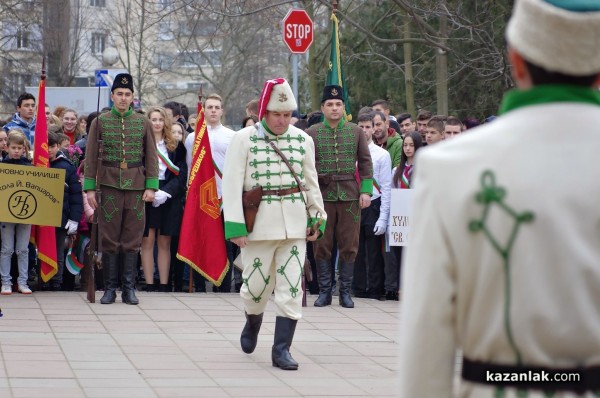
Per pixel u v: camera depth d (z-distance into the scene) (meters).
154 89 44.09
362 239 11.83
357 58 24.53
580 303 2.55
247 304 8.03
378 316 10.46
